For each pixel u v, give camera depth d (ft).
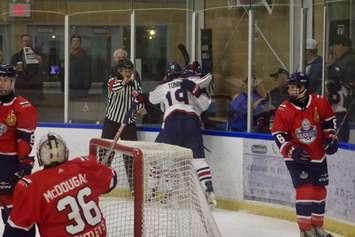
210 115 69.77
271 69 68.85
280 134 49.60
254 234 55.01
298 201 50.14
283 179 59.77
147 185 40.88
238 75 69.00
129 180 44.86
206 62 71.97
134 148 41.47
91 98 75.87
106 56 75.51
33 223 30.35
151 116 73.15
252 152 62.34
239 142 63.46
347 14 60.44
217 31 71.46
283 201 60.03
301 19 67.92
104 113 75.51
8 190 46.11
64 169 31.09
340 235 54.03
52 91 76.64
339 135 59.06
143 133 70.64
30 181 30.48
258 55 68.64
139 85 69.62
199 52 72.74
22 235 30.30
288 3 72.08
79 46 75.72
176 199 41.86
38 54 76.89
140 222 40.27
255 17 68.85
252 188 62.64
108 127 69.10
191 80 64.75
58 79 76.43
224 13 70.85
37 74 76.84
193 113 64.28
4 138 45.70
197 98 64.59
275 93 66.44
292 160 49.85
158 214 41.11
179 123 63.82
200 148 63.77
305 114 49.32
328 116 49.65
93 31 75.72
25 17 77.97
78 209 30.71
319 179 50.21
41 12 77.25
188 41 74.02
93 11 77.41
